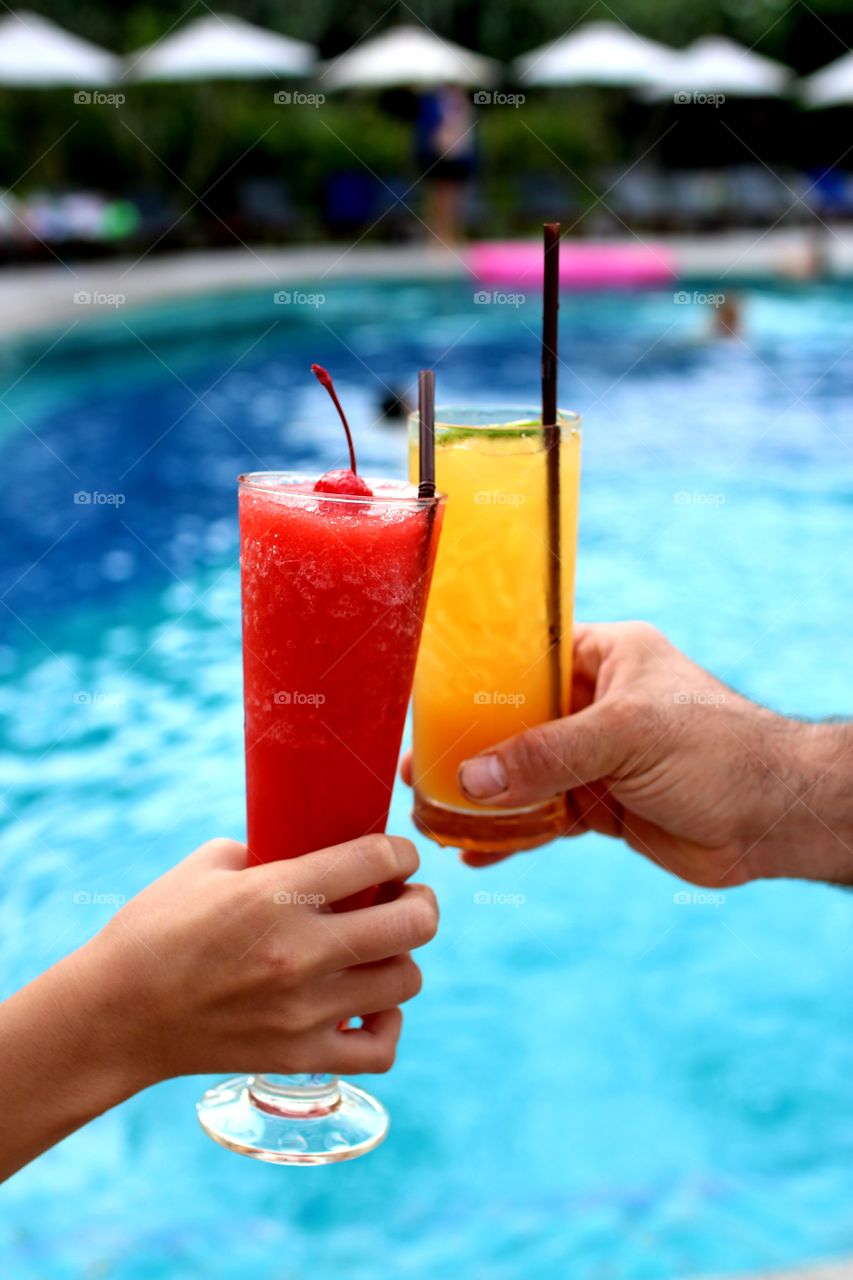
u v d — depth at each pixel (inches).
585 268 474.0
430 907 40.9
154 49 538.0
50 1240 73.9
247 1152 41.4
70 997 37.9
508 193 614.2
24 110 482.0
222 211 544.1
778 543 191.6
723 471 233.3
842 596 170.2
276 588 41.3
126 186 515.5
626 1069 89.9
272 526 41.2
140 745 127.9
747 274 518.3
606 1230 74.5
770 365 344.2
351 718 41.9
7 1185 79.0
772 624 160.4
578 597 168.1
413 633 42.8
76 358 332.5
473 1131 83.2
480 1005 96.4
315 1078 44.1
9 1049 37.6
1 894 104.0
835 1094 86.8
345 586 40.8
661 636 58.4
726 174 669.3
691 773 54.9
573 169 638.5
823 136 690.8
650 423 272.1
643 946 103.7
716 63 632.4
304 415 275.6
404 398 267.1
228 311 422.9
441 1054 91.2
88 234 469.1
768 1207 76.0
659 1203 76.8
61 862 107.8
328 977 39.3
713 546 189.9
